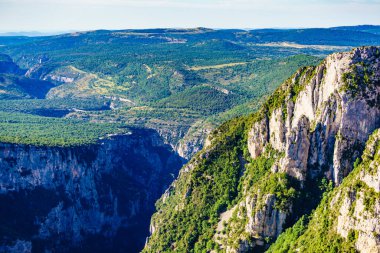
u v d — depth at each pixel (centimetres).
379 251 16175
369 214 16562
